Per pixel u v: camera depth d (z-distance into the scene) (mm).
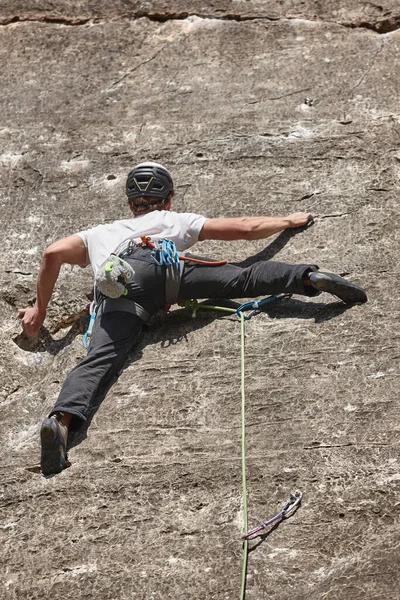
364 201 20547
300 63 24281
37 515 15734
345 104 22938
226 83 24047
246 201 20984
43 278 18469
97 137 23156
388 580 13766
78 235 18531
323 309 18328
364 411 16203
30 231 21219
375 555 14141
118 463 16219
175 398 17109
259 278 18125
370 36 24875
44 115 23984
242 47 25016
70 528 15422
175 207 21141
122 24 26250
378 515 14703
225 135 22578
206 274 18234
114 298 17672
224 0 26328
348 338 17609
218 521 15062
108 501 15680
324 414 16297
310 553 14391
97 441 16641
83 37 26078
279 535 14688
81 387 16938
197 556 14648
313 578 14062
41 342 19359
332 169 21406
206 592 14172
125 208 21328
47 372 18812
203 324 18531
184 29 25797
